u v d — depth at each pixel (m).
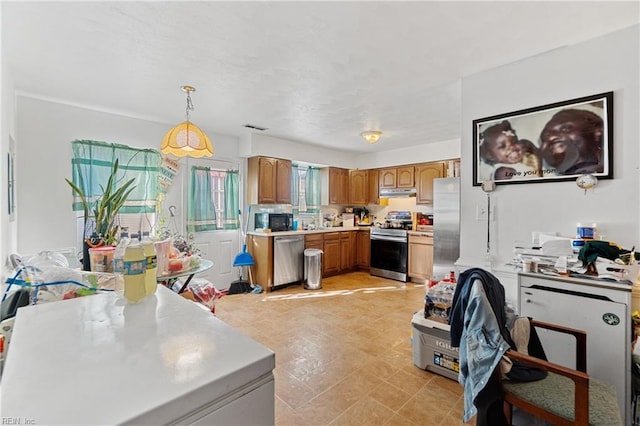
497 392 1.31
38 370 0.64
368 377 2.14
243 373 0.66
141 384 0.60
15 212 2.55
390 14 1.59
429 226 4.90
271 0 1.49
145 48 1.95
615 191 1.80
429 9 1.55
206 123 3.71
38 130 2.86
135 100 2.89
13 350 0.72
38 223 2.86
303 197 5.50
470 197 2.36
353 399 1.90
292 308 3.61
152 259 1.20
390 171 5.50
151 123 3.60
